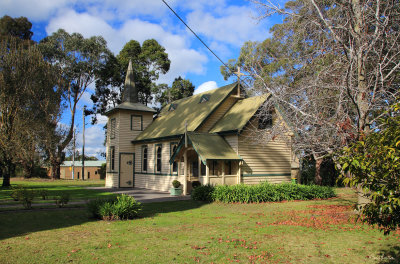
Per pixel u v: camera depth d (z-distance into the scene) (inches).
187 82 1868.8
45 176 1855.3
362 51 406.6
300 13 476.4
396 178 158.7
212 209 524.4
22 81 1042.1
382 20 417.4
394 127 166.6
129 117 1093.8
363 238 313.3
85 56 1547.7
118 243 293.1
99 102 1729.8
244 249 273.9
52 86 1210.0
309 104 458.0
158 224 389.7
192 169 819.4
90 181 1578.5
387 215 176.1
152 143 971.3
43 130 1127.0
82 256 252.2
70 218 428.1
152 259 245.4
